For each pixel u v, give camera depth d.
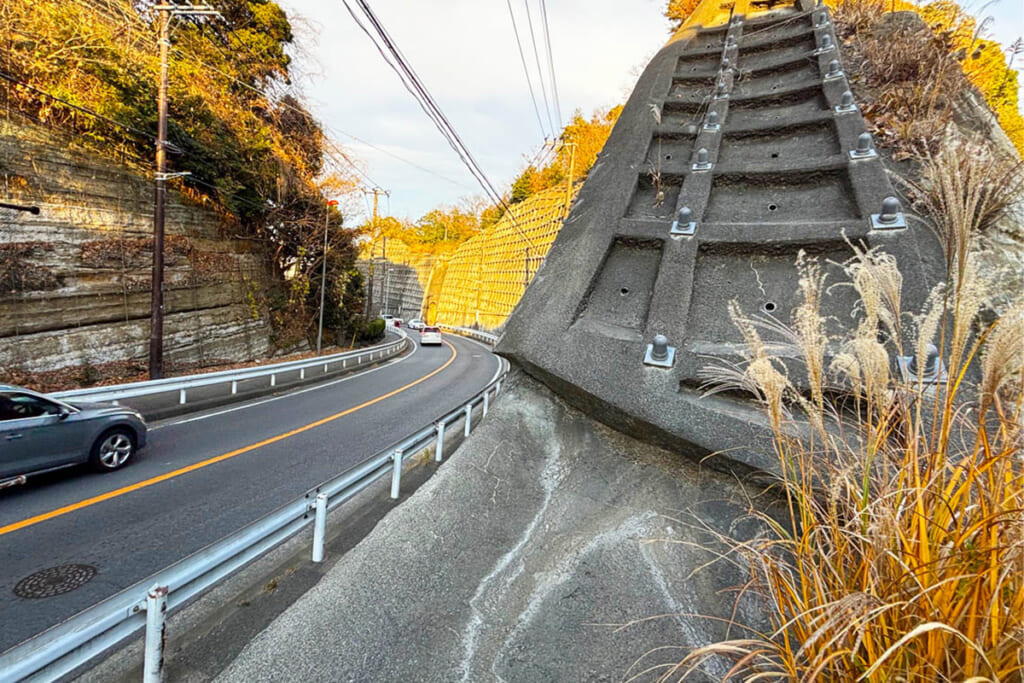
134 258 9.82
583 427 2.54
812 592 1.19
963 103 3.35
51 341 8.16
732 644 1.08
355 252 20.22
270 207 14.30
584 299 2.72
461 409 5.73
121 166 9.70
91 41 9.10
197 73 12.12
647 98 4.27
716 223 2.69
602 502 2.17
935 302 1.12
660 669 1.50
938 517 1.04
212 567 2.17
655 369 2.21
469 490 2.45
